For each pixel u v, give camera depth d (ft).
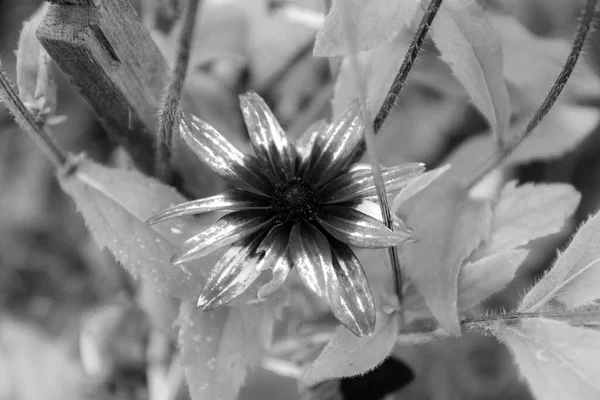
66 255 2.56
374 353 1.30
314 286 1.22
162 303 1.65
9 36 2.59
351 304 1.22
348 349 1.29
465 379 2.07
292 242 1.24
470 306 1.37
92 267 2.49
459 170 1.76
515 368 2.08
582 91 1.77
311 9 1.87
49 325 2.49
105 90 1.39
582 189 2.28
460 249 1.38
